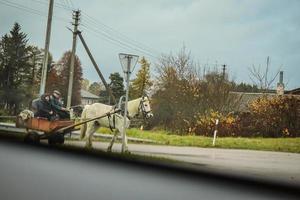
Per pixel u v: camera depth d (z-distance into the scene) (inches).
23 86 1558.8
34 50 1598.2
